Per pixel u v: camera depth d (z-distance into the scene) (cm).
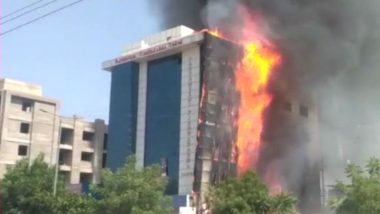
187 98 6181
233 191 3447
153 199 3391
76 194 4178
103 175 3516
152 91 6650
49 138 6938
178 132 6147
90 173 7619
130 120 6694
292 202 3472
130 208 3316
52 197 3984
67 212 3828
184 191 5816
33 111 6794
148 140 6481
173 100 6344
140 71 6881
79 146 7494
